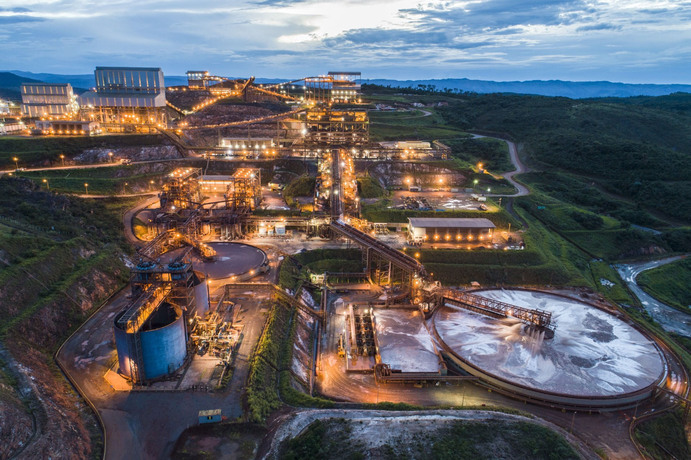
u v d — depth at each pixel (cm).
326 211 15088
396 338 9169
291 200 16775
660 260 16225
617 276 14612
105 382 6631
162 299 7494
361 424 6072
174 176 14612
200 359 7338
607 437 6931
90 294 8888
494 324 9825
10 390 5528
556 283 12888
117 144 19850
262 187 19412
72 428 5450
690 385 8256
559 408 7500
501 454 5606
